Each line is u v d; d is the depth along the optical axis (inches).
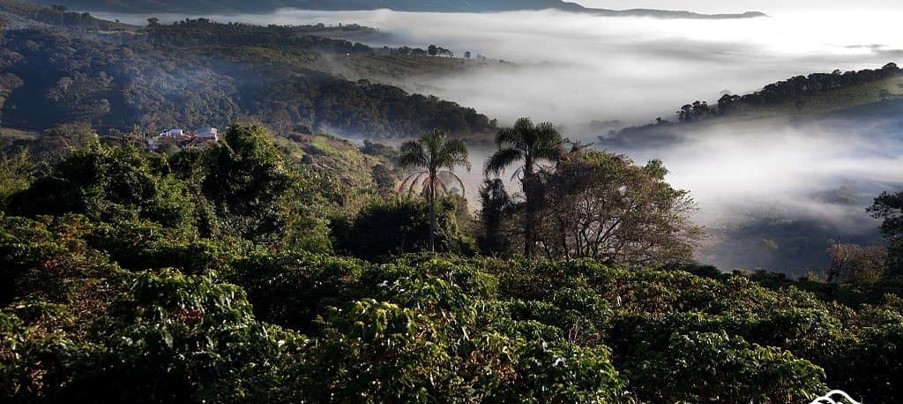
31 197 655.8
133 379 213.3
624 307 457.7
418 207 1104.2
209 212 752.3
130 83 5142.7
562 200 895.1
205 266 455.8
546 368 183.6
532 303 399.2
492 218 1045.8
